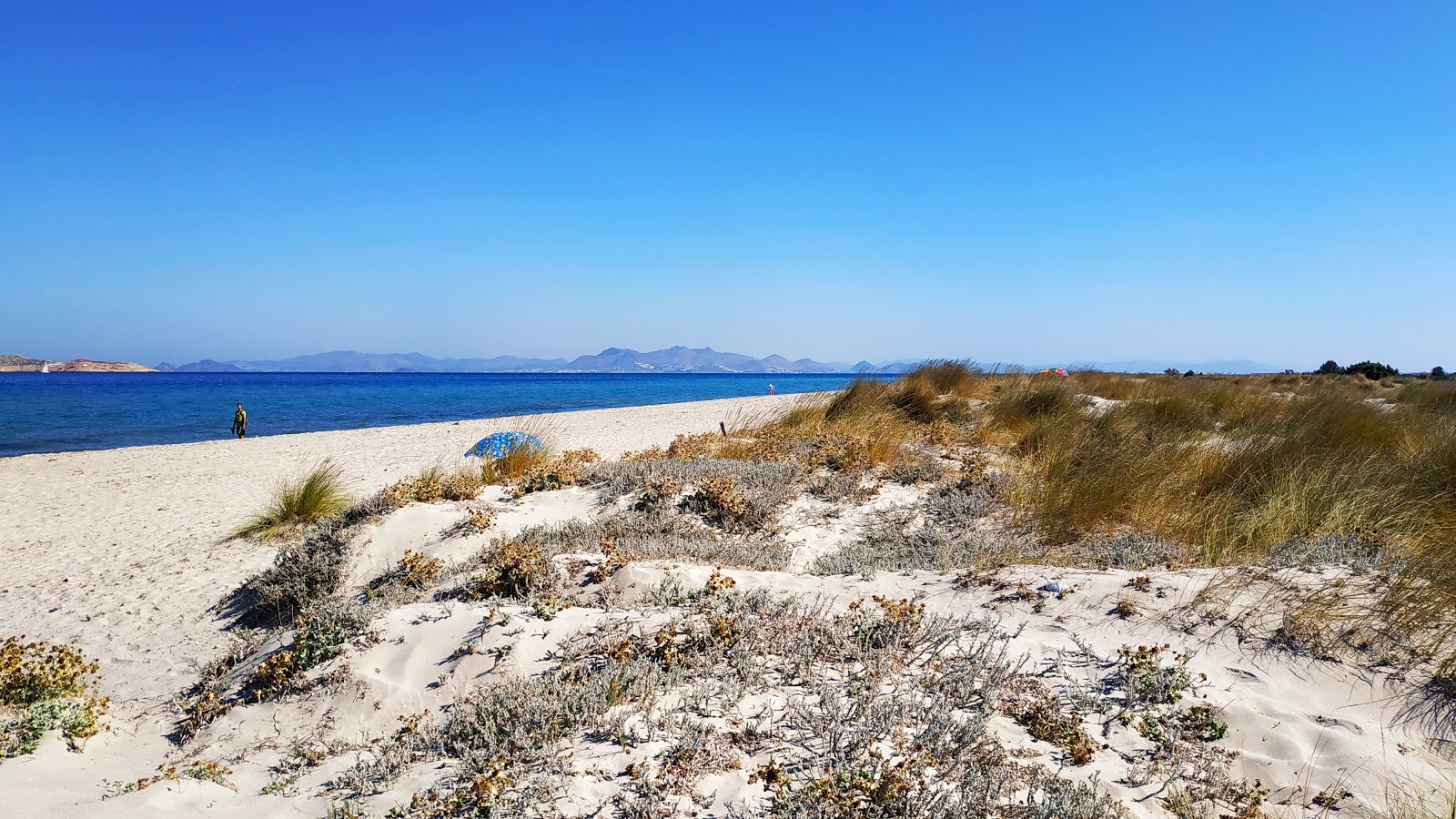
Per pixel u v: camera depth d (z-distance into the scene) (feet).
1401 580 14.49
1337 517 20.03
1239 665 13.28
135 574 25.84
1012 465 29.84
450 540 23.95
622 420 84.43
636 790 10.11
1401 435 28.81
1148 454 25.30
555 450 43.52
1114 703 12.36
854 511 26.53
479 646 14.99
